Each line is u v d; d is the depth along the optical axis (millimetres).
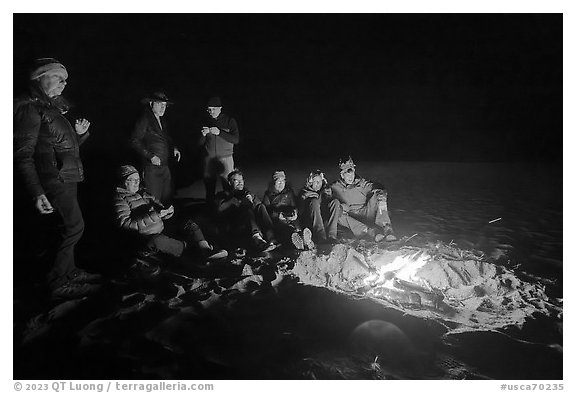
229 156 7578
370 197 6977
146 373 3508
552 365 3605
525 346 3840
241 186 6586
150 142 6633
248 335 3977
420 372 3514
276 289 4805
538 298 4715
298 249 5863
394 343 3863
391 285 4996
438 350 3777
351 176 6980
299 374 3480
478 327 4172
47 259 5578
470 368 3564
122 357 3691
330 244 6184
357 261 5238
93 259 5727
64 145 4801
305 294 4719
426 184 11875
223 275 5195
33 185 4379
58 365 3617
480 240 6941
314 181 6613
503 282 5023
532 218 8281
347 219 6711
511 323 4230
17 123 4398
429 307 4590
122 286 4871
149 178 6637
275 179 6648
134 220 5566
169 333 3975
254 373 3496
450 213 8672
